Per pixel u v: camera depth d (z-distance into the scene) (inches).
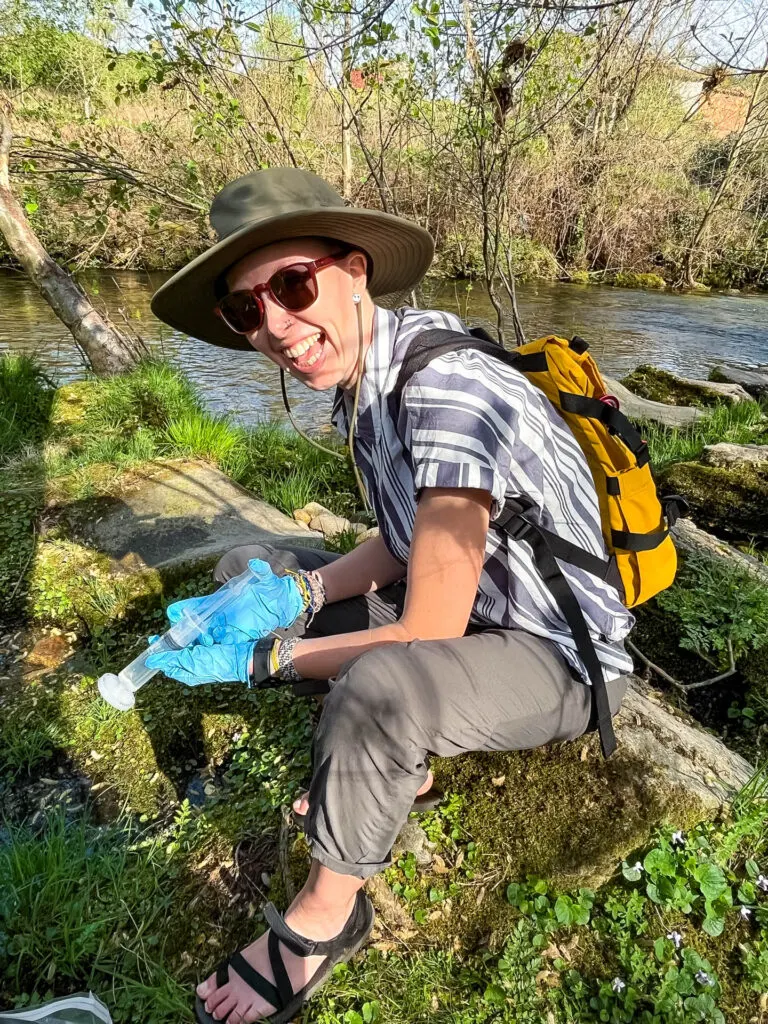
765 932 59.6
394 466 58.2
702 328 428.1
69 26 392.8
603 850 64.6
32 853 68.4
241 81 236.4
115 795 81.0
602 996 56.5
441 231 352.5
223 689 92.4
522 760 72.8
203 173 253.8
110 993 59.6
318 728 51.4
